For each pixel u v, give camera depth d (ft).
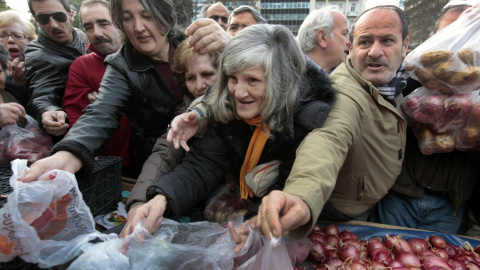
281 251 2.72
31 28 7.71
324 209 4.33
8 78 6.50
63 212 2.73
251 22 7.22
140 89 4.57
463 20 4.23
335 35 6.96
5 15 7.26
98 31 5.93
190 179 3.56
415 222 5.38
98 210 4.23
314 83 3.59
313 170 2.91
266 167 3.60
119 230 3.54
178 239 3.16
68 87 5.96
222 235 3.17
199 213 4.54
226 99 3.40
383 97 4.44
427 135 4.61
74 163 3.37
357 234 4.35
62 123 4.75
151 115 4.85
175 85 4.77
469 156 4.91
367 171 4.40
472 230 5.61
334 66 7.37
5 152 4.37
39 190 2.48
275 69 2.97
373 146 4.24
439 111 4.24
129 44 4.65
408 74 4.89
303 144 3.27
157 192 3.31
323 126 3.43
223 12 8.50
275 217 2.15
